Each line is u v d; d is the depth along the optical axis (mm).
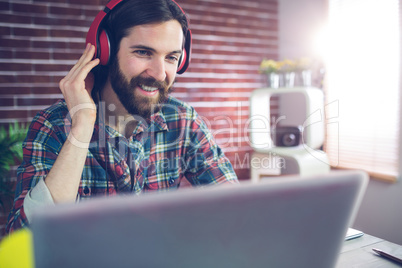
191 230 355
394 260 768
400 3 2080
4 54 2215
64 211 319
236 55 2965
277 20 3111
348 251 823
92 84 977
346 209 420
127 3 898
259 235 383
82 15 2395
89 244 330
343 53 2467
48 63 2326
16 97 2260
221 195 359
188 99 2787
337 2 2498
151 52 917
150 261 350
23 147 927
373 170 2273
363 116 2346
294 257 409
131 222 336
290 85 2535
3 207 2084
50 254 324
